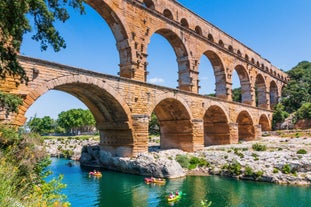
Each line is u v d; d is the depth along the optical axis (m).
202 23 59.38
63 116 143.25
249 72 75.94
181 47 51.91
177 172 37.72
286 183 33.38
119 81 36.31
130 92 37.91
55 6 18.52
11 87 25.36
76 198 28.28
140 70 41.66
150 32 44.28
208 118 62.44
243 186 32.47
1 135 17.12
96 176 38.38
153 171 37.38
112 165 42.38
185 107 47.84
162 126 53.88
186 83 52.16
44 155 17.84
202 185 33.00
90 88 34.47
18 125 25.66
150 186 32.69
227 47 68.12
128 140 39.97
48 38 18.55
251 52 81.19
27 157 16.59
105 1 37.38
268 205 25.77
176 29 49.72
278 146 47.53
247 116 72.44
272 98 105.56
